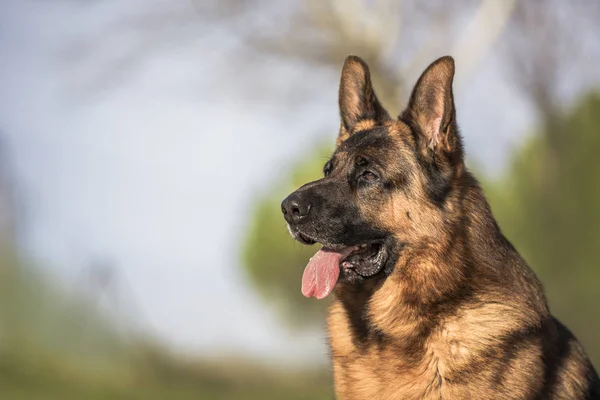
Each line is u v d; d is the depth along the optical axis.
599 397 6.23
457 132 6.19
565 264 18.89
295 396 17.25
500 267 5.96
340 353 6.25
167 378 18.59
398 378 5.86
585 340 18.30
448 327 5.77
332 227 6.24
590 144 19.19
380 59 18.34
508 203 19.48
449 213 6.02
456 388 5.70
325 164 6.76
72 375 16.70
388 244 6.14
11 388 15.01
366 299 6.23
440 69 6.17
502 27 18.17
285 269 22.58
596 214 18.78
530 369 5.65
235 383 19.11
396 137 6.34
